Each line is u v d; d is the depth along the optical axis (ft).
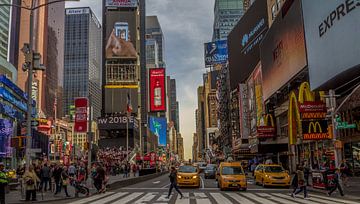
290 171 155.53
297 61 128.98
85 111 90.27
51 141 271.90
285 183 94.17
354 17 79.36
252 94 227.40
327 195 70.95
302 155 144.25
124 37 480.64
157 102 536.42
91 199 67.77
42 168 80.43
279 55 154.30
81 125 89.81
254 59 244.42
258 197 69.00
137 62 479.82
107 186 89.45
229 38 313.94
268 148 173.88
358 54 77.97
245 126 244.01
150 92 542.98
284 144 170.71
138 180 132.67
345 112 104.94
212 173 153.79
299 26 125.80
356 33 78.69
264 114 185.88
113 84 467.93
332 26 89.35
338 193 72.79
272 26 165.48
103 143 387.96
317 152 126.62
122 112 455.63
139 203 60.08
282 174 95.66
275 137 182.09
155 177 190.90
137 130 422.41
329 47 91.30
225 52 485.97
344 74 85.30
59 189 74.90
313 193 76.79
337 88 96.73
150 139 525.34
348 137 104.73
